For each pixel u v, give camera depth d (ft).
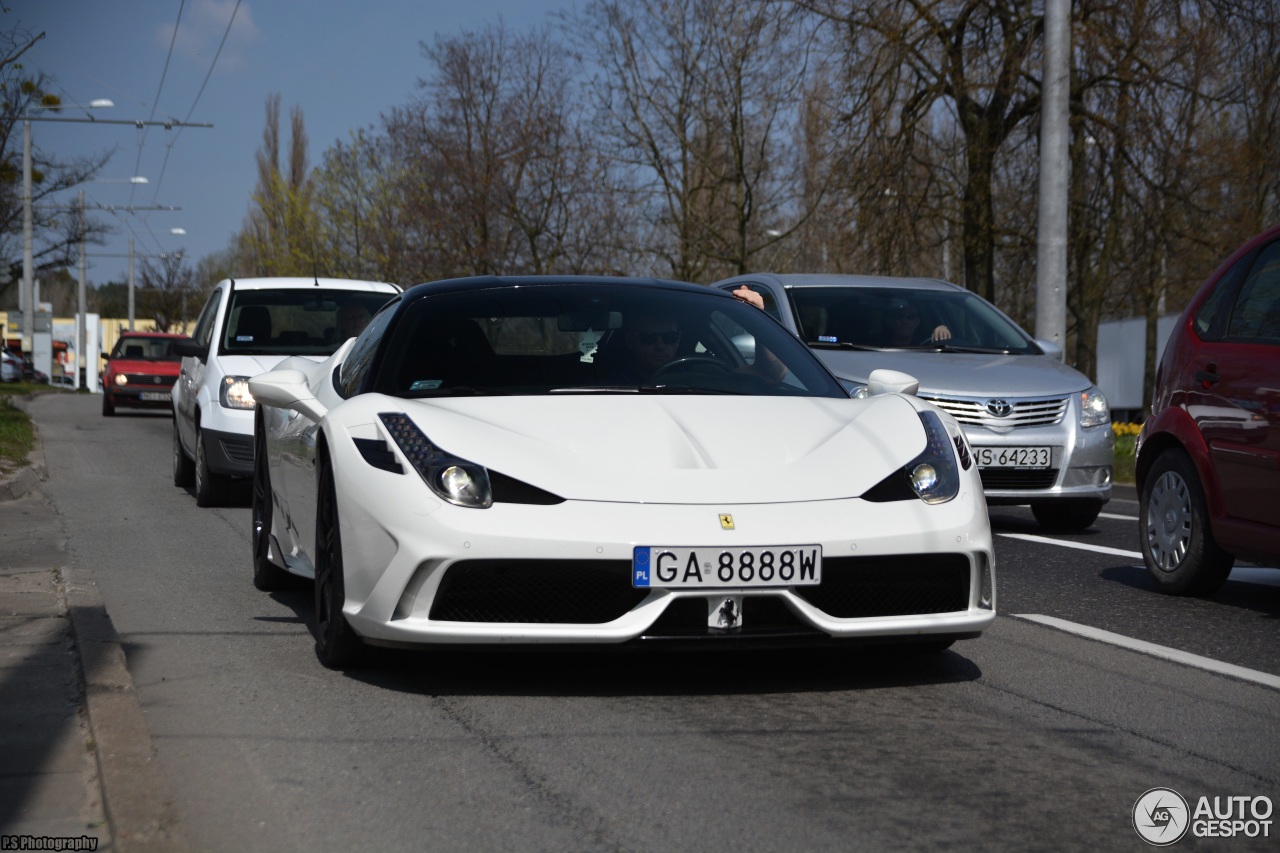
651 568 13.10
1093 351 70.03
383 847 9.80
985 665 15.78
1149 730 12.96
